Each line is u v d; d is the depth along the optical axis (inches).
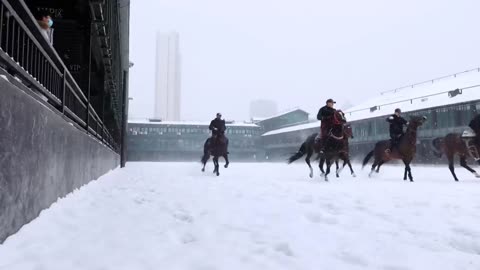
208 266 111.9
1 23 132.3
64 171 229.5
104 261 115.0
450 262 120.6
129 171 672.4
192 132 2684.5
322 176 487.2
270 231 161.0
